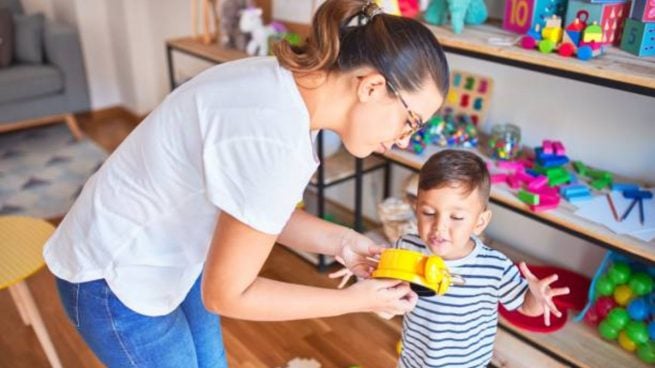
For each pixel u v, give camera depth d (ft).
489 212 4.32
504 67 6.17
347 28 2.84
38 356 6.23
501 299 4.33
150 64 12.39
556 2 5.25
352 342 6.37
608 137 5.58
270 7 8.53
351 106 2.81
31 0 12.81
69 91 11.48
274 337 6.43
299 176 2.73
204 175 2.75
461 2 5.51
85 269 3.39
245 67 2.97
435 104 2.92
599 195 5.21
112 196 3.24
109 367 3.77
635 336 5.10
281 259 7.81
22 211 9.04
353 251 3.91
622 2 4.94
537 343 5.41
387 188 7.73
